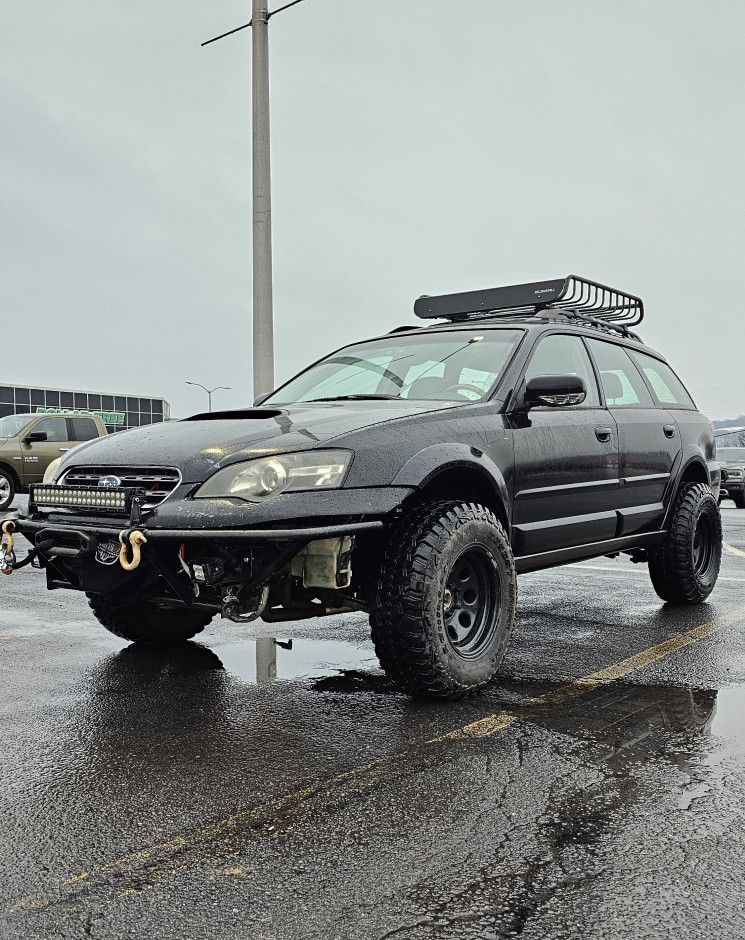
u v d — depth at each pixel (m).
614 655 4.69
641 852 2.41
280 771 3.04
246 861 2.38
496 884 2.24
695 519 5.90
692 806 2.71
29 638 5.18
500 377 4.56
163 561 3.56
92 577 3.84
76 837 2.53
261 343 9.74
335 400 4.63
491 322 5.23
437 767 3.06
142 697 3.95
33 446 14.33
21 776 3.00
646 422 5.59
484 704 3.81
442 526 3.79
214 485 3.54
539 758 3.14
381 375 4.97
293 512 3.46
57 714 3.70
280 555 3.48
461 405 4.28
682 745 3.28
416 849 2.44
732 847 2.43
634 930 2.03
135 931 2.04
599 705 3.79
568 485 4.76
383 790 2.86
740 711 3.71
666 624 5.51
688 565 5.90
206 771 3.04
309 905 2.14
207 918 2.09
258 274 9.75
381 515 3.72
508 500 4.32
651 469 5.57
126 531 3.48
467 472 4.18
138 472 3.77
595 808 2.71
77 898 2.19
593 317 6.03
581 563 8.77
